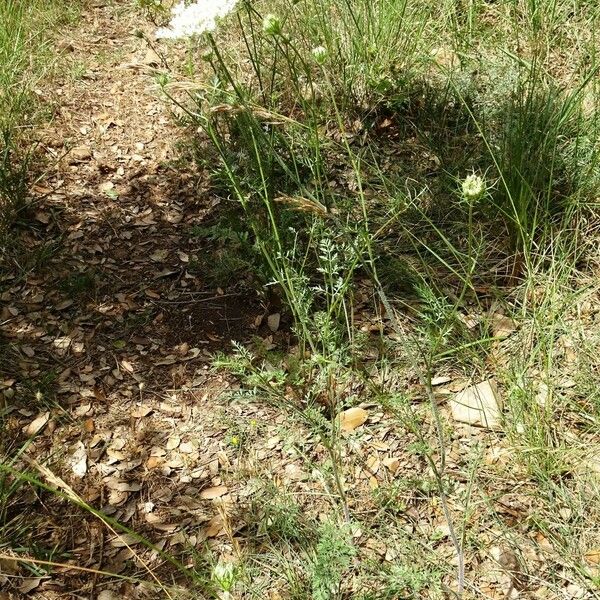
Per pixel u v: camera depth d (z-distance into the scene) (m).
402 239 3.64
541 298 3.29
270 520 2.72
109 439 3.07
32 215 4.03
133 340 3.45
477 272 3.46
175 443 3.04
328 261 2.99
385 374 3.11
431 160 4.04
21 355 3.37
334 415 2.98
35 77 4.92
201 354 3.37
